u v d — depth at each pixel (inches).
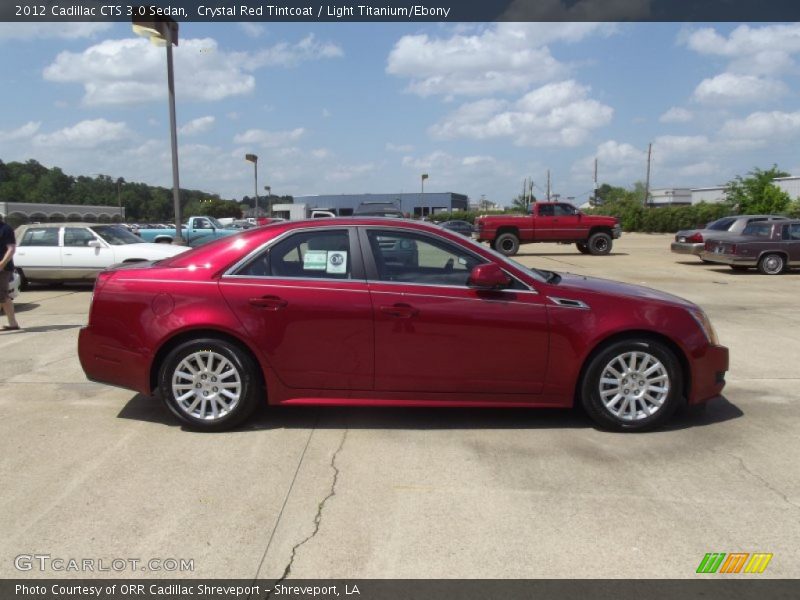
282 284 177.0
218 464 156.3
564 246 1240.2
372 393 179.0
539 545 119.6
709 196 2797.7
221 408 178.4
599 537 122.4
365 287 176.6
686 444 170.9
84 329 184.1
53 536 122.2
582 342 175.6
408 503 136.2
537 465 156.6
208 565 113.2
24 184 4680.1
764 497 139.6
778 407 204.1
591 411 178.9
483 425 185.3
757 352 285.6
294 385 178.1
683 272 671.8
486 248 185.6
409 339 175.0
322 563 113.7
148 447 167.2
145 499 137.4
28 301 453.4
